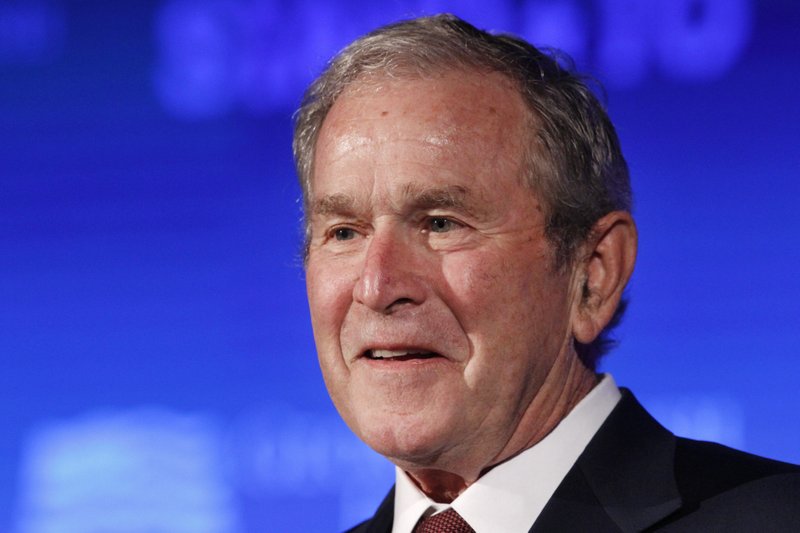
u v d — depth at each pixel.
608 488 7.29
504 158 7.27
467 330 7.14
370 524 8.55
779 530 6.87
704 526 7.00
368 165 7.17
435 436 7.11
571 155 7.55
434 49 7.46
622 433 7.61
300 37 15.05
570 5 14.23
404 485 7.86
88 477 14.99
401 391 7.13
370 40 7.68
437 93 7.28
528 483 7.42
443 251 7.17
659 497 7.18
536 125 7.45
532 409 7.44
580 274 7.64
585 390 7.80
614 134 8.05
